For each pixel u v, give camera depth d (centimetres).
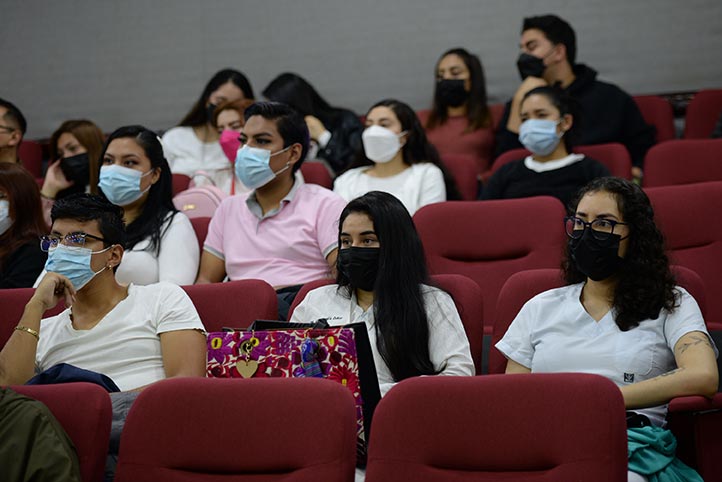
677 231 423
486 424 251
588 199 327
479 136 627
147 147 445
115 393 310
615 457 243
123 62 758
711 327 365
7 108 592
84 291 359
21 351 338
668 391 296
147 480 260
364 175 542
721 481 285
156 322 354
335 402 257
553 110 527
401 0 716
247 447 258
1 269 453
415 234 345
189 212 508
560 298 339
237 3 743
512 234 423
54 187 557
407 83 714
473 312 345
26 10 764
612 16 684
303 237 439
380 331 333
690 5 673
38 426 264
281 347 299
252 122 445
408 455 252
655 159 535
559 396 249
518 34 696
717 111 623
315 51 729
